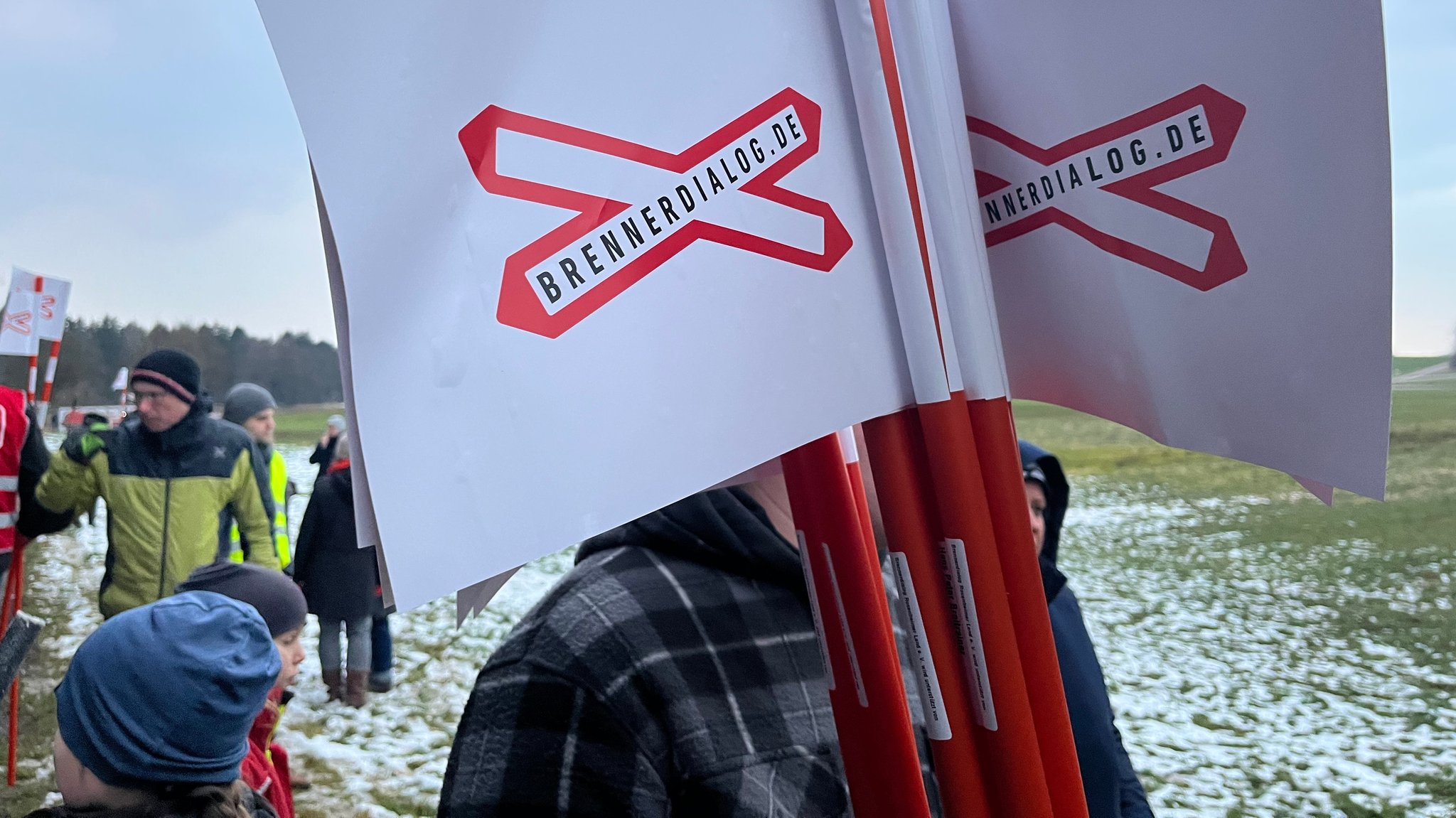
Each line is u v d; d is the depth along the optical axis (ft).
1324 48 1.82
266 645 3.67
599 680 2.32
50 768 13.02
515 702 2.36
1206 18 1.88
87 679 3.37
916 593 1.77
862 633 1.92
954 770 1.77
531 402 1.44
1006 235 2.15
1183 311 2.00
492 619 22.25
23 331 13.51
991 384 1.73
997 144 2.11
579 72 1.48
